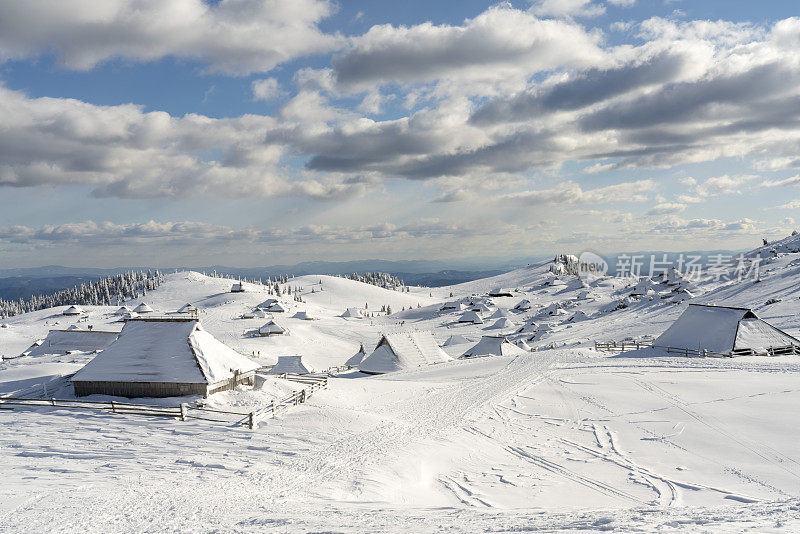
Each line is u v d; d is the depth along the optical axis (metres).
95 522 14.61
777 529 9.91
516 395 40.59
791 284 94.12
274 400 32.28
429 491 21.19
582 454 26.58
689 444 27.16
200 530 13.86
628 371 46.34
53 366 44.78
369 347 125.31
